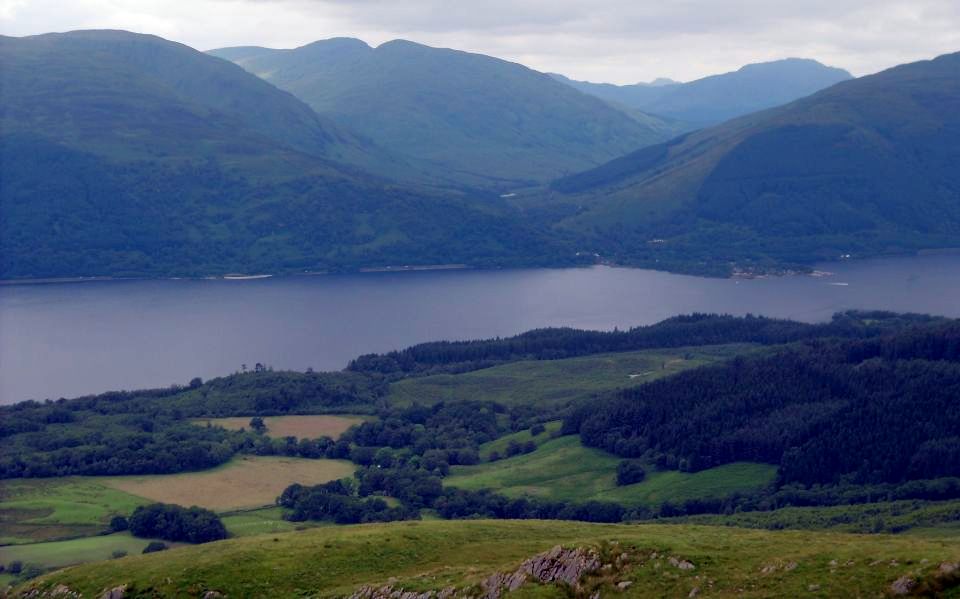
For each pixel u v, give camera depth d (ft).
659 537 385.29
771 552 357.20
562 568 363.97
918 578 304.91
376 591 395.34
